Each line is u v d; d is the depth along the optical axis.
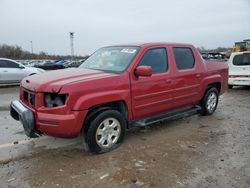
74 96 3.96
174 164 4.03
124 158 4.23
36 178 3.62
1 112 7.45
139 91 4.81
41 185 3.45
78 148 4.64
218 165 4.01
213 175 3.71
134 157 4.27
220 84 7.07
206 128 5.83
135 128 5.76
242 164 4.05
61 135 4.00
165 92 5.31
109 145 4.49
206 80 6.40
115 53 5.25
